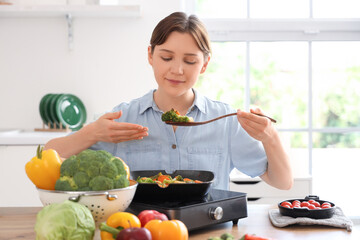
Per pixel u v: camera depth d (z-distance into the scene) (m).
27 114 2.99
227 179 1.60
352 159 3.04
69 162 1.05
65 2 2.96
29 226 1.20
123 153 1.54
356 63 3.05
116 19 2.98
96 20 2.97
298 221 1.17
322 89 3.05
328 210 1.20
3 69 2.97
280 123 3.04
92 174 1.03
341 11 3.05
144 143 1.55
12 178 2.54
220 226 1.18
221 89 3.05
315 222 1.16
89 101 3.00
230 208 1.17
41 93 2.99
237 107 3.05
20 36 2.97
